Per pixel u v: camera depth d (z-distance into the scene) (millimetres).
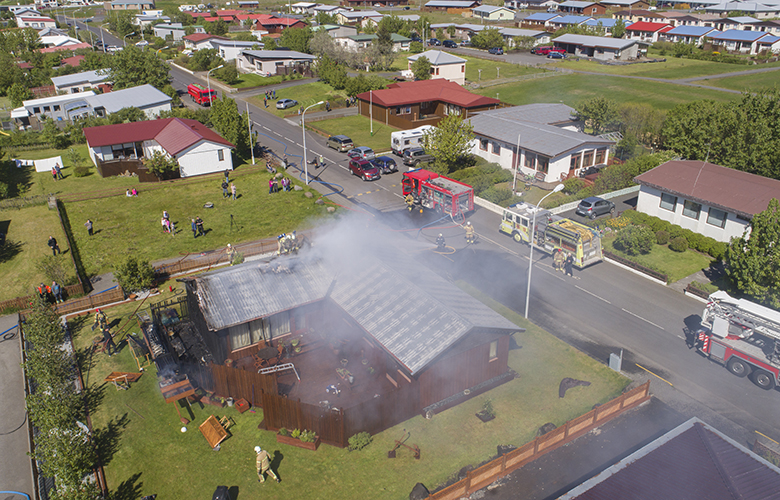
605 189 50625
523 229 41688
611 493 15609
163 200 50781
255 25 157750
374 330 25359
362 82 85062
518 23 158625
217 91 92438
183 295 34656
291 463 21828
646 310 33062
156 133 59344
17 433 24078
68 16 199500
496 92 93500
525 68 108688
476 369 25469
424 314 25219
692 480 15688
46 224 46000
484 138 59031
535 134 55906
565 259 37625
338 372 26078
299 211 47969
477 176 52250
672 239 41562
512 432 23375
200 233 43656
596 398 25438
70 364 27734
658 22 142125
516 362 28203
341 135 66688
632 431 23406
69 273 38125
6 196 51219
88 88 93688
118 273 34156
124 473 21531
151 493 20625
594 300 34219
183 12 173500
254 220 46281
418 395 23953
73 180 56469
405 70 107438
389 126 73750
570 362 28203
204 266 38250
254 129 72625
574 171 53781
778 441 22812
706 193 40750
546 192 50562
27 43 135000
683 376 27094
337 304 27797
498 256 40062
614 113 60562
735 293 33188
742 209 38062
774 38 117062
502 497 20141
